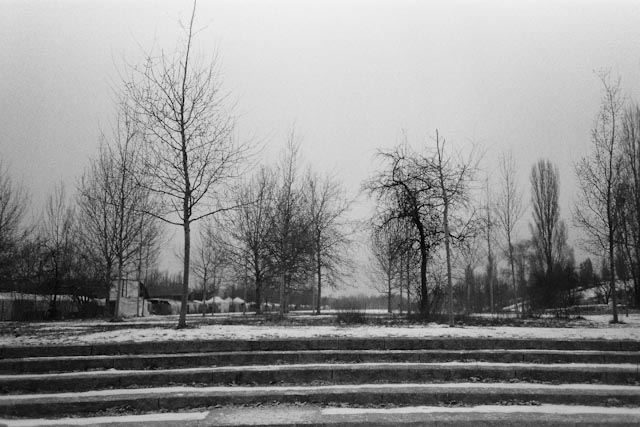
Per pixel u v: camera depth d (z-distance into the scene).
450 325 13.60
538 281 25.78
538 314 21.41
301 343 9.70
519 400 7.50
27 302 29.05
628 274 31.34
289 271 25.38
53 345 9.17
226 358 9.06
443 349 9.80
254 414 6.96
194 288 64.12
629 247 28.20
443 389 7.65
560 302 24.88
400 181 17.81
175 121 12.49
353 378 8.40
